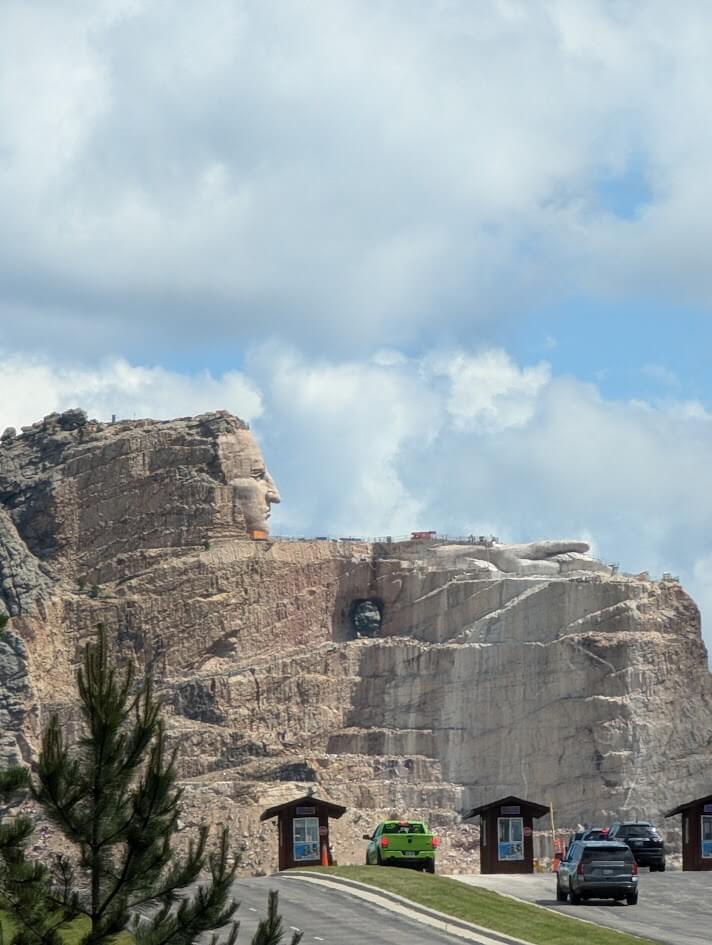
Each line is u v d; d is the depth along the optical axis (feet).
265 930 221.46
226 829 225.76
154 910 235.20
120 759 220.02
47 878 216.95
